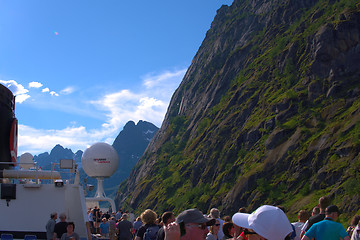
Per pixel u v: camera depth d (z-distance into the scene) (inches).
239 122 5925.2
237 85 6865.2
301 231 387.9
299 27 6195.9
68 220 730.8
